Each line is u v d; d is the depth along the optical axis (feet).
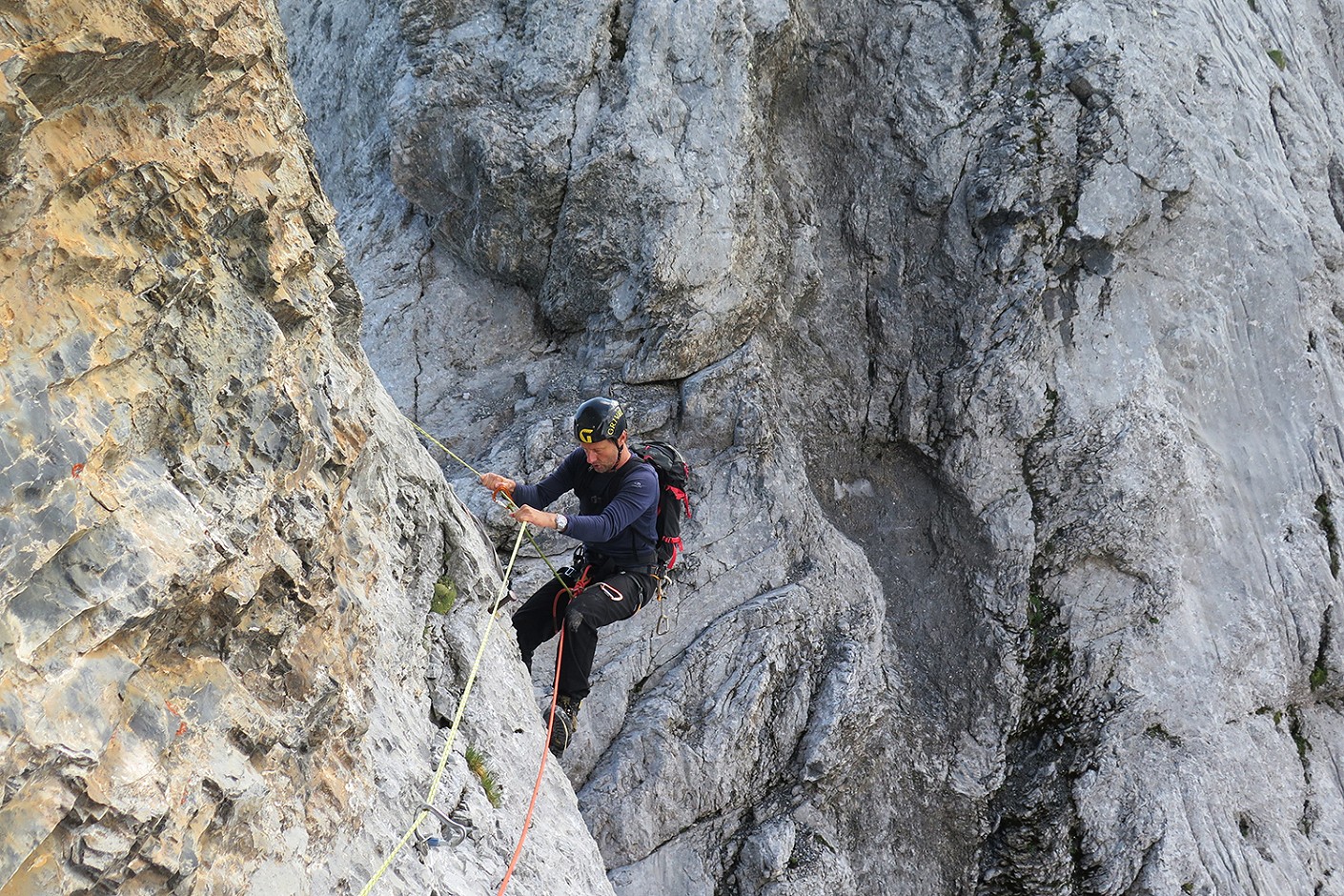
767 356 26.07
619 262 24.02
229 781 8.11
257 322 9.30
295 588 9.46
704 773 21.61
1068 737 25.59
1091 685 25.82
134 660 7.43
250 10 9.68
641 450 18.66
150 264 7.98
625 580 18.06
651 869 20.97
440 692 14.23
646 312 23.90
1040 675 25.98
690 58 24.34
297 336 10.37
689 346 24.12
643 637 22.80
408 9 24.47
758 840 21.93
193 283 8.40
